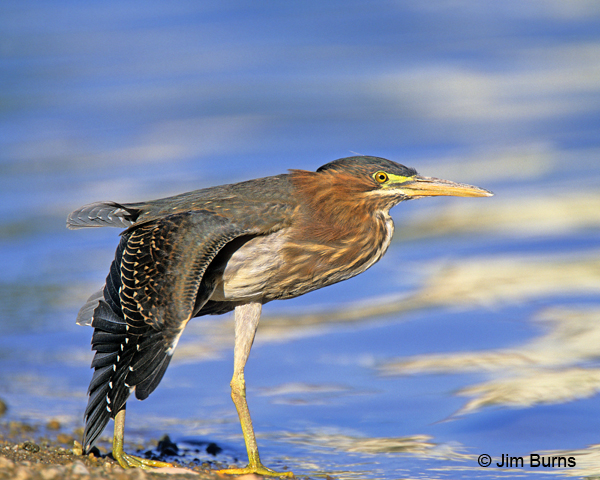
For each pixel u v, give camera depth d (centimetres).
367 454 943
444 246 1914
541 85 3678
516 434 976
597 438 959
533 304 1492
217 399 1173
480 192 938
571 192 2184
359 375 1229
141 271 804
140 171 2608
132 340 780
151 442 1009
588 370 1173
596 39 4512
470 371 1205
